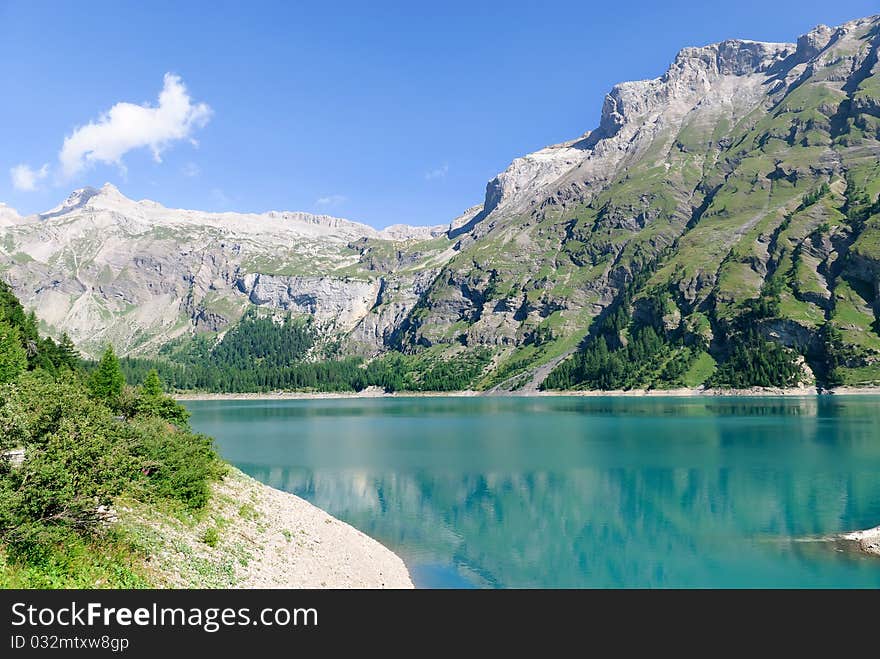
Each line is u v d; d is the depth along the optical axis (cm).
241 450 12431
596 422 17712
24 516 2744
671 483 8544
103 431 3712
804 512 6725
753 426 15338
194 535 3894
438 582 4612
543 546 5659
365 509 7162
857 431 13812
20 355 8750
